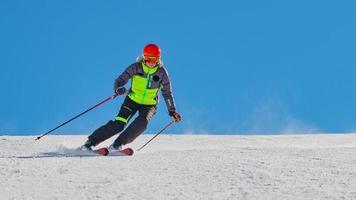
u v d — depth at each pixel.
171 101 13.63
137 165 10.38
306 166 10.60
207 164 10.55
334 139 22.47
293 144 19.52
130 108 13.54
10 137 17.94
